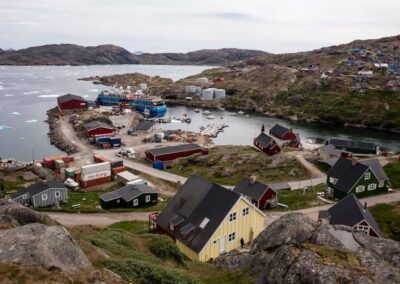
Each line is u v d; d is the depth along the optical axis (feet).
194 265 92.12
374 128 510.17
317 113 574.56
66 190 210.79
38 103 650.02
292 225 73.15
